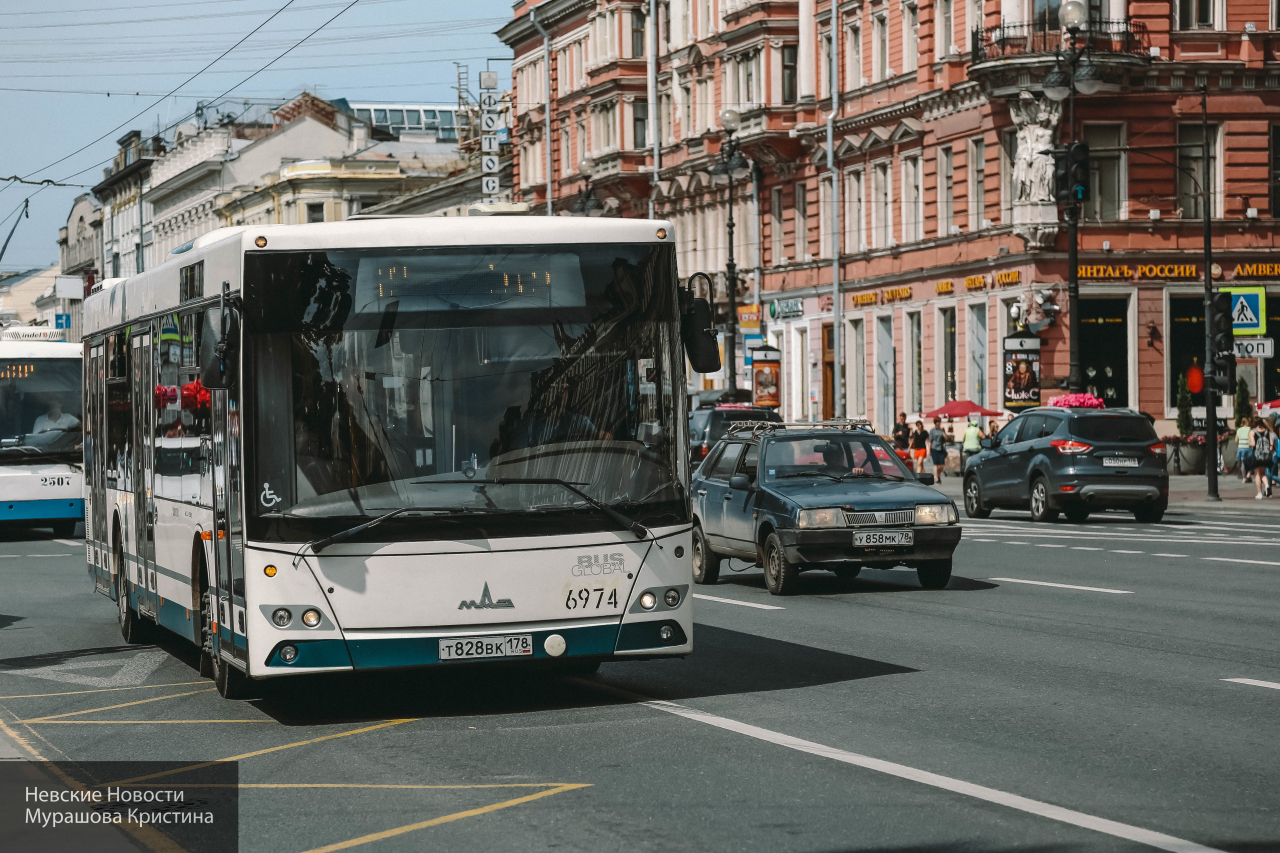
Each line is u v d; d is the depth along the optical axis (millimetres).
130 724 11094
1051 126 45438
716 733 9906
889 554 18422
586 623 10562
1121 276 45656
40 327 31484
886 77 53750
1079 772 8531
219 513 11312
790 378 60500
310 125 123375
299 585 10297
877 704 10875
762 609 17250
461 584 10398
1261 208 46000
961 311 49344
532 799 8211
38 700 12375
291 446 10383
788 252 60438
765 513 18969
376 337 10484
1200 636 14328
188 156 128625
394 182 110625
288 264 10477
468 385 10547
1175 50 45781
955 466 49469
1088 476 30391
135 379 14852
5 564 26047
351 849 7348
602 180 71125
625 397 10766
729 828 7461
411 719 10891
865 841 7148
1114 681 11750
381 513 10375
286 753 9805
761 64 59781
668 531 10750
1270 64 45781
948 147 50094
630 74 71312
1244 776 8406
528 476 10539
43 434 31047
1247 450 42156
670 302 10906
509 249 10672
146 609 14516
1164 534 27438
